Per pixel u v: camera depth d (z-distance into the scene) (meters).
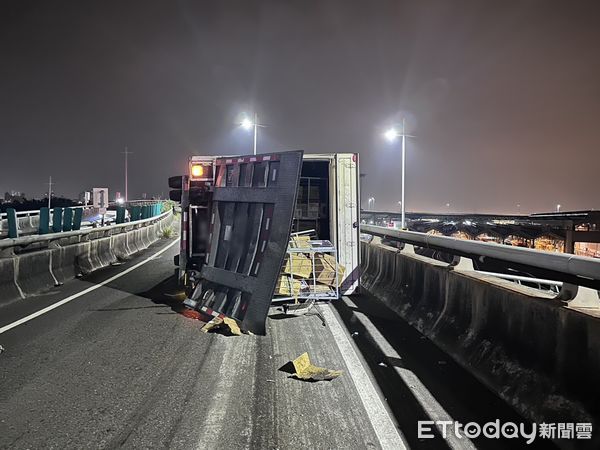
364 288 10.03
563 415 3.59
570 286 4.05
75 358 5.64
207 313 7.30
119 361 5.54
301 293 7.66
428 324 6.58
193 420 4.08
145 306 8.45
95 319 7.50
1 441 3.72
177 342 6.29
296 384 4.88
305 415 4.19
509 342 4.62
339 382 4.94
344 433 3.88
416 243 8.00
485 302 5.17
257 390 4.73
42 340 6.35
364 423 4.05
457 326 5.79
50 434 3.83
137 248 19.22
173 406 4.35
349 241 8.82
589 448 3.22
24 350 5.92
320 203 9.73
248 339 6.44
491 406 4.30
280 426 3.99
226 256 7.52
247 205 7.33
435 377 5.04
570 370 3.70
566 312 3.78
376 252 10.09
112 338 6.45
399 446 3.67
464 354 5.32
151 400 4.48
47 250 10.59
